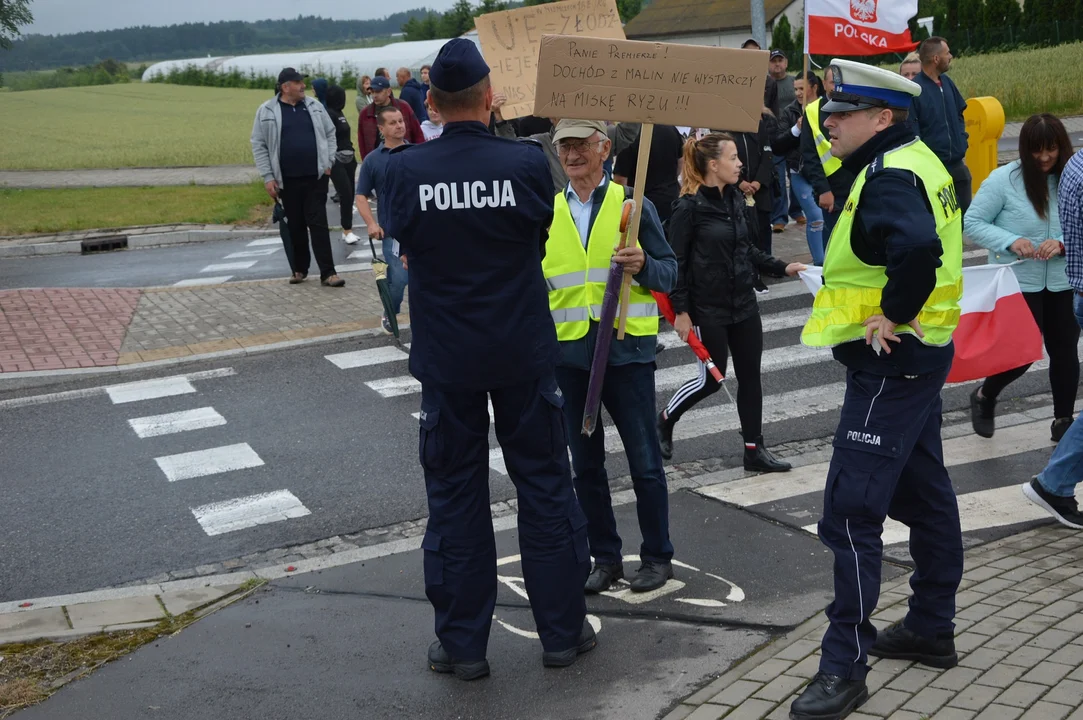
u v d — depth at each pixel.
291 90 12.22
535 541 4.20
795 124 12.12
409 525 6.18
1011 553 5.06
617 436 7.58
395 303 10.07
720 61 4.20
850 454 3.74
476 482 4.16
